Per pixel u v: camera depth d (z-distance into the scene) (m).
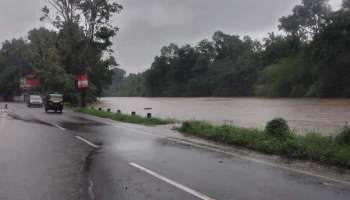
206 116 36.06
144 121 27.61
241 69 131.25
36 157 13.19
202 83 146.00
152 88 174.25
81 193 8.66
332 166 11.20
